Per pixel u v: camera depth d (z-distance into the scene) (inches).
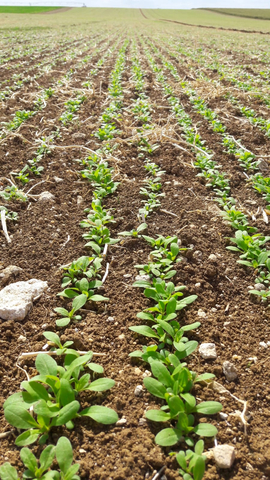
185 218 31.8
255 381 18.2
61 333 20.7
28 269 25.5
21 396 15.9
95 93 69.1
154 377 18.0
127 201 34.2
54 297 23.0
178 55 122.3
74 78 82.4
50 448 13.9
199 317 21.9
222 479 14.0
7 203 33.1
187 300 21.0
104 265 26.2
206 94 68.6
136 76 83.1
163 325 18.6
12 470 13.5
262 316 22.4
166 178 38.8
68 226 30.5
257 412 16.8
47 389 17.0
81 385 16.5
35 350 19.4
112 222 30.5
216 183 36.8
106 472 14.1
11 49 132.6
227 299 23.8
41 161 41.4
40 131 49.6
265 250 27.1
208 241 29.0
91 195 35.3
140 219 31.3
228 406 16.8
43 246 27.9
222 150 45.6
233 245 28.7
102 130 48.1
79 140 47.3
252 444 15.3
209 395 17.2
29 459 13.6
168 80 81.4
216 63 105.8
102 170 37.0
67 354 17.8
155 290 21.7
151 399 17.0
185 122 53.1
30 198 34.5
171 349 19.3
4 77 82.5
